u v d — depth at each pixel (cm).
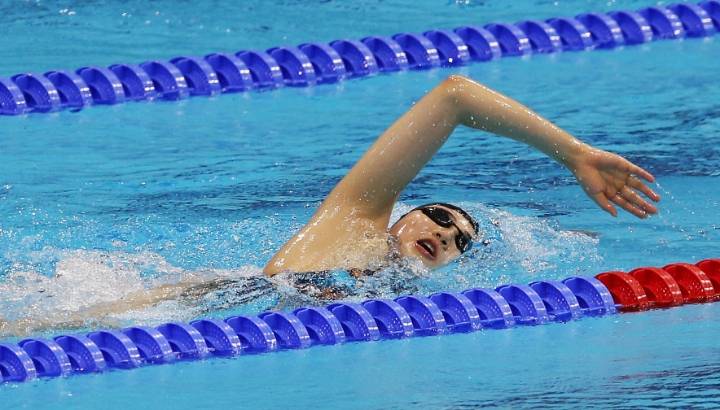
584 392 1303
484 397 1296
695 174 2139
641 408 1255
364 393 1314
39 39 2988
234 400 1298
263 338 1478
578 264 1777
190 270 1719
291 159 2234
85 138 2355
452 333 1529
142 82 2633
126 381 1361
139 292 1616
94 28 3095
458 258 1727
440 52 2927
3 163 2197
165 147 2303
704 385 1313
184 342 1469
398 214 1941
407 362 1419
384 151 1669
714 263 1723
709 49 2958
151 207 1986
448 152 2320
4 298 1600
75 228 1886
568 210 2003
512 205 2017
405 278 1655
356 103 2589
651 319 1566
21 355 1394
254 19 3200
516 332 1530
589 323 1558
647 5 3291
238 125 2445
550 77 2767
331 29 3109
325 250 1659
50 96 2542
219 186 2091
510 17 3228
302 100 2617
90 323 1530
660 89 2652
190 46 2948
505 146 2353
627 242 1864
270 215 1952
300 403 1289
